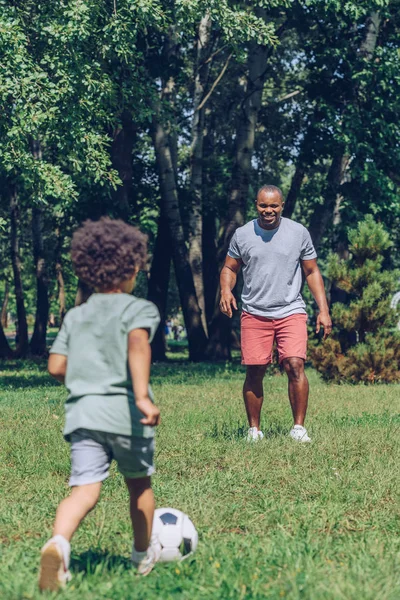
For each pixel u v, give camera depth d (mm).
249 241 8188
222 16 18641
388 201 25219
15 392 15766
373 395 13586
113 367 3730
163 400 12742
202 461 7238
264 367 8273
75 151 16359
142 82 18516
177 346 48562
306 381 8125
